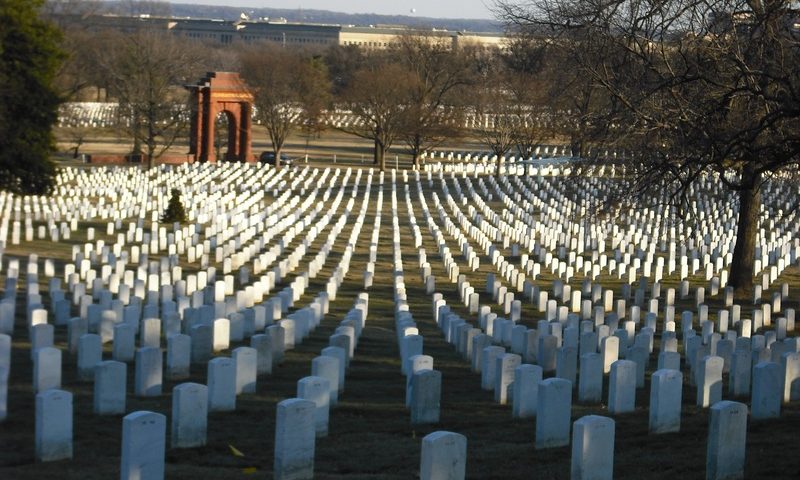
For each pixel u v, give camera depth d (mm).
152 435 11062
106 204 54375
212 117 81688
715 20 20734
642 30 22094
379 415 15719
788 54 20375
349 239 44969
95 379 15141
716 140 19688
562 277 35750
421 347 19188
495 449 13250
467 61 92750
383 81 83188
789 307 31328
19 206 50844
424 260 36844
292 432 11758
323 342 23203
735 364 16859
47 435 12648
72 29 114250
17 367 18969
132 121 85188
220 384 15516
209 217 49688
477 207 58844
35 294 24797
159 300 28672
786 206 52406
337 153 96625
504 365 16484
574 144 30438
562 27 24797
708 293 33656
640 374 18047
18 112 46281
